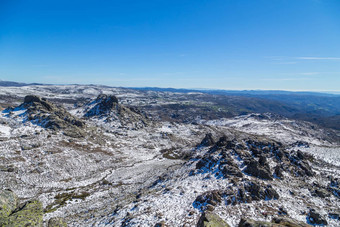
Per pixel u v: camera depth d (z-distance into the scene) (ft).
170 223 86.07
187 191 121.70
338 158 274.36
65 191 167.12
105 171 225.35
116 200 145.79
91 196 159.74
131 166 252.62
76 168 213.25
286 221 70.38
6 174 168.14
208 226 59.62
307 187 135.33
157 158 303.27
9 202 92.22
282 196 116.47
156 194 129.18
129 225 89.25
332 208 108.78
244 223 60.23
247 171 144.77
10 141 217.36
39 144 228.63
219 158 168.66
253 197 110.22
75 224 107.04
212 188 120.06
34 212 88.58
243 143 194.29
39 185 169.48
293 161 175.32
